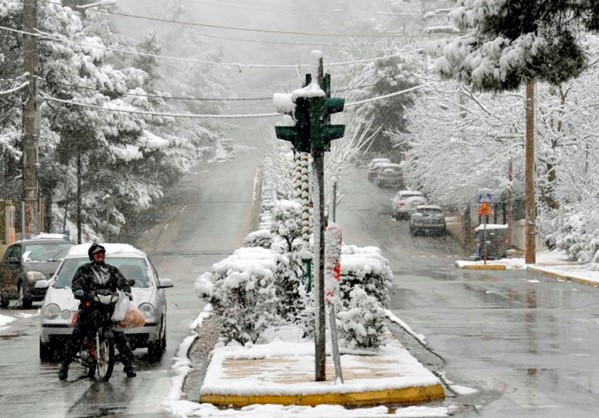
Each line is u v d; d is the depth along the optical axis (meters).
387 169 140.00
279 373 23.36
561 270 65.88
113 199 102.38
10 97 90.81
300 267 32.22
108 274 25.25
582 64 31.00
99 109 100.44
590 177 82.25
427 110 98.25
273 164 105.12
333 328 21.61
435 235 103.12
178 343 32.78
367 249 32.25
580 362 26.95
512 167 90.88
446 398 21.53
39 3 94.31
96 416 20.16
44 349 28.69
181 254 91.19
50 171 97.38
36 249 50.47
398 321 37.22
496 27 30.69
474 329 35.25
